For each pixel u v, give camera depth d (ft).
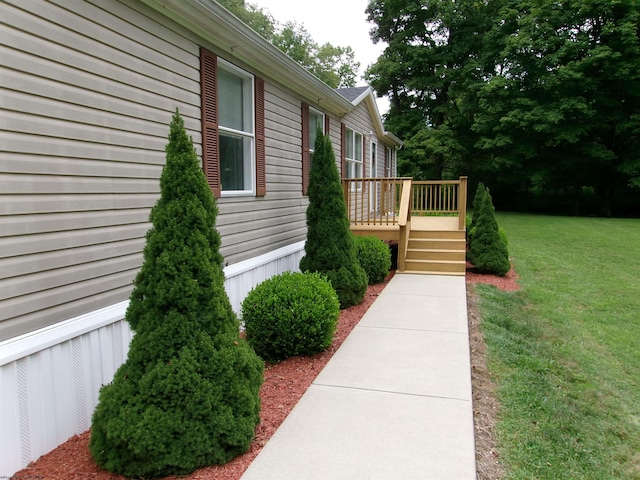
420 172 82.79
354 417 9.33
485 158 77.20
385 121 83.97
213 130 15.06
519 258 33.06
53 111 8.95
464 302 19.36
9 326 8.04
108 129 10.48
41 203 8.70
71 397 9.31
